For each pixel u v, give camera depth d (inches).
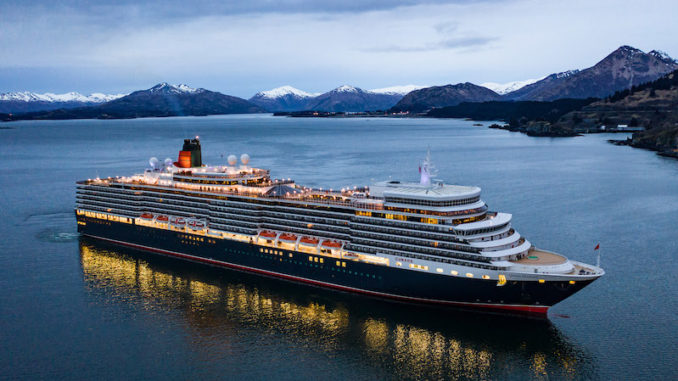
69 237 5816.9
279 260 4510.3
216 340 3496.6
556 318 3737.7
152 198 5369.1
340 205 4293.8
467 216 3870.6
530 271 3587.6
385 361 3255.4
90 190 5792.3
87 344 3437.5
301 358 3287.4
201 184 5162.4
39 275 4638.3
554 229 5871.1
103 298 4146.2
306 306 3983.8
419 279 3846.0
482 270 3629.4
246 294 4222.4
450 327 3634.4
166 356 3302.2
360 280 4124.0
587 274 3553.2
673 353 3280.0
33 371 3132.4
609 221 6215.6
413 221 3924.7
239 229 4699.8
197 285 4419.3
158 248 5300.2
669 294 4106.8
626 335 3501.5
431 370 3164.4
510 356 3292.3
